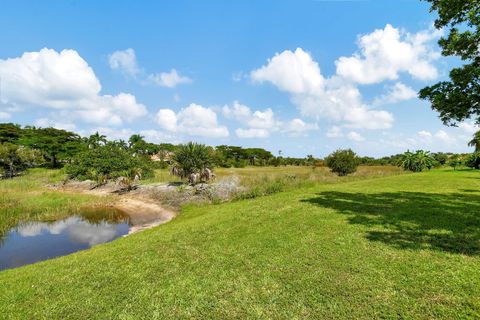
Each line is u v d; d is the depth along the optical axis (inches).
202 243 322.3
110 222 687.1
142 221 684.7
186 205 780.6
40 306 202.4
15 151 2020.2
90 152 1512.1
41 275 262.1
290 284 210.5
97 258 299.6
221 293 204.4
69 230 612.1
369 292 192.2
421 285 196.7
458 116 342.3
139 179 1368.1
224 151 4281.5
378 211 421.4
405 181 882.1
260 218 424.2
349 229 333.1
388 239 291.4
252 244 304.8
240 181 1032.2
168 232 394.6
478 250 254.7
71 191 1300.4
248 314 178.4
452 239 285.1
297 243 296.0
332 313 172.9
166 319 178.4
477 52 325.7
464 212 400.2
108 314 186.9
